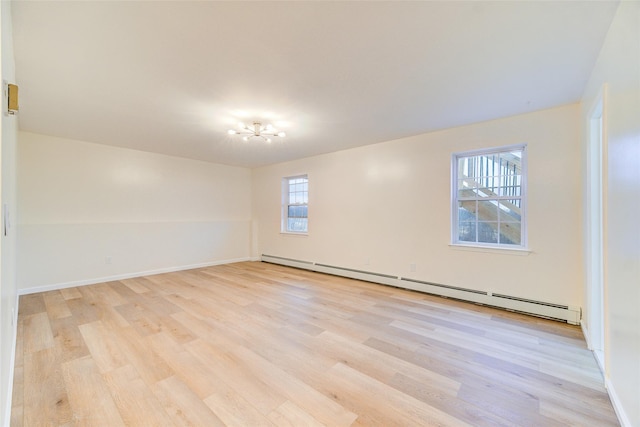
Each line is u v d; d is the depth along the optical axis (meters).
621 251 1.54
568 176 2.92
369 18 1.65
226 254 6.27
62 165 4.22
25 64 2.13
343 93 2.66
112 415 1.57
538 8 1.57
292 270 5.55
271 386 1.84
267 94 2.67
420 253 4.00
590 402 1.70
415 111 3.10
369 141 4.37
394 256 4.28
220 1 1.51
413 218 4.07
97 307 3.31
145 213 5.09
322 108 3.02
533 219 3.12
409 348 2.35
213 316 3.04
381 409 1.63
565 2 1.52
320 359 2.17
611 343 1.73
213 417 1.57
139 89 2.55
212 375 1.96
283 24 1.70
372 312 3.19
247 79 2.38
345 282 4.57
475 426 1.51
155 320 2.92
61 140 4.21
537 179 3.10
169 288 4.16
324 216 5.26
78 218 4.37
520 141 3.19
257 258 6.67
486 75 2.32
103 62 2.11
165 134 3.97
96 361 2.12
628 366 1.44
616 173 1.62
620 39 1.54
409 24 1.70
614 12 1.58
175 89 2.56
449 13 1.61
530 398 1.73
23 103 2.86
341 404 1.67
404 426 1.51
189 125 3.56
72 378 1.91
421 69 2.23
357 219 4.76
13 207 2.31
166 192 5.37
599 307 2.33
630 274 1.42
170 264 5.37
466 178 3.73
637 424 1.33
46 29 1.73
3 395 1.28
